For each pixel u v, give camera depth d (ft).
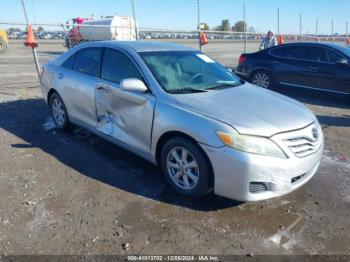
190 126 10.66
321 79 27.84
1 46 59.67
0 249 8.94
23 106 23.61
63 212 10.68
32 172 13.38
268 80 31.32
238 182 10.00
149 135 12.15
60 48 75.36
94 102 14.67
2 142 16.53
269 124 10.40
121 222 10.23
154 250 9.07
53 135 17.61
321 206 11.34
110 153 15.37
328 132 19.35
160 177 13.15
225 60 57.21
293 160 10.23
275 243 9.45
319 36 67.72
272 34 48.14
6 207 10.88
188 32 36.09
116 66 14.02
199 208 11.07
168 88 12.28
